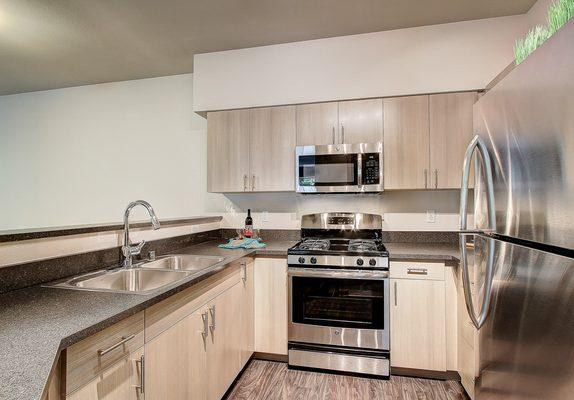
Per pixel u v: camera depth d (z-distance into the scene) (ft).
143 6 6.95
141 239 6.77
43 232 4.67
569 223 2.32
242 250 7.80
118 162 11.25
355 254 7.20
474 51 7.57
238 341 6.87
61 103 11.83
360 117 8.09
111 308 3.59
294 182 8.41
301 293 7.53
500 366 3.30
